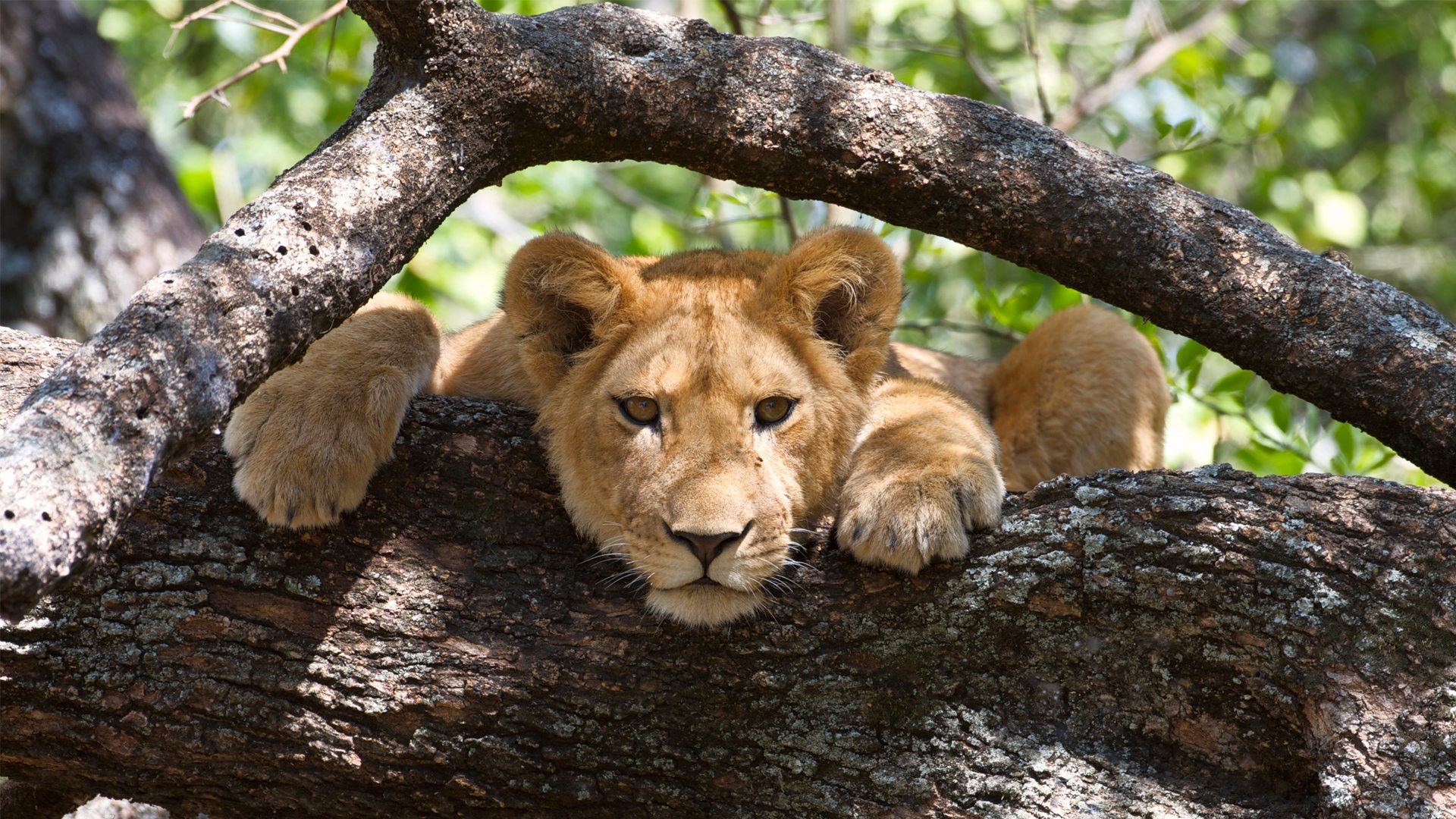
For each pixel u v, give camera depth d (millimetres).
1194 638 6348
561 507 7387
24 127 14484
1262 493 6395
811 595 6871
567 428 7977
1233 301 6730
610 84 6727
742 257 9461
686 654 6750
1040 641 6574
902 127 6906
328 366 7238
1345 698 6059
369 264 6023
